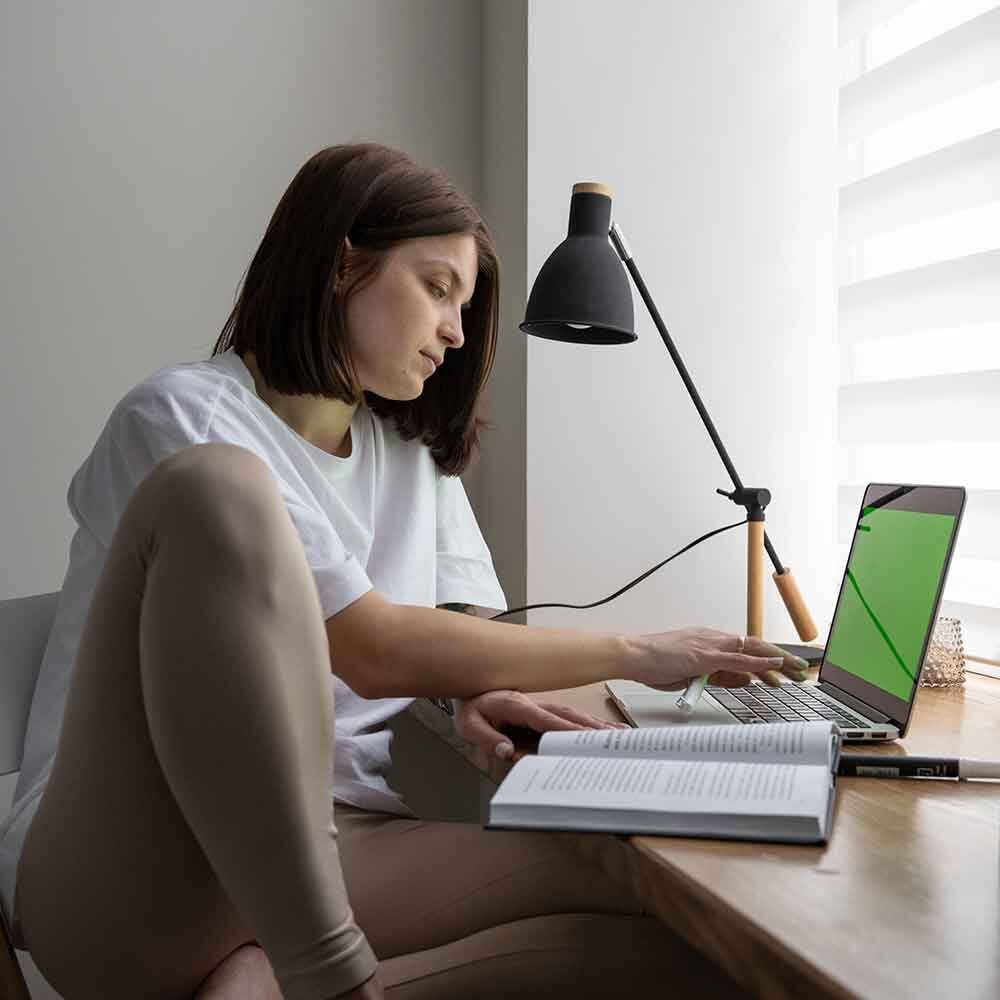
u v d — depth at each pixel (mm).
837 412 1979
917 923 604
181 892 904
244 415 1265
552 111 1862
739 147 1934
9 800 1938
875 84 1871
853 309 1932
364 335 1320
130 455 1203
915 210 1796
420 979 1202
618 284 1521
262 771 793
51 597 1289
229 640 798
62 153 1964
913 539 1158
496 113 2039
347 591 1185
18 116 1945
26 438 1958
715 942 640
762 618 1652
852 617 1257
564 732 943
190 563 809
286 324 1297
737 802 762
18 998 1014
